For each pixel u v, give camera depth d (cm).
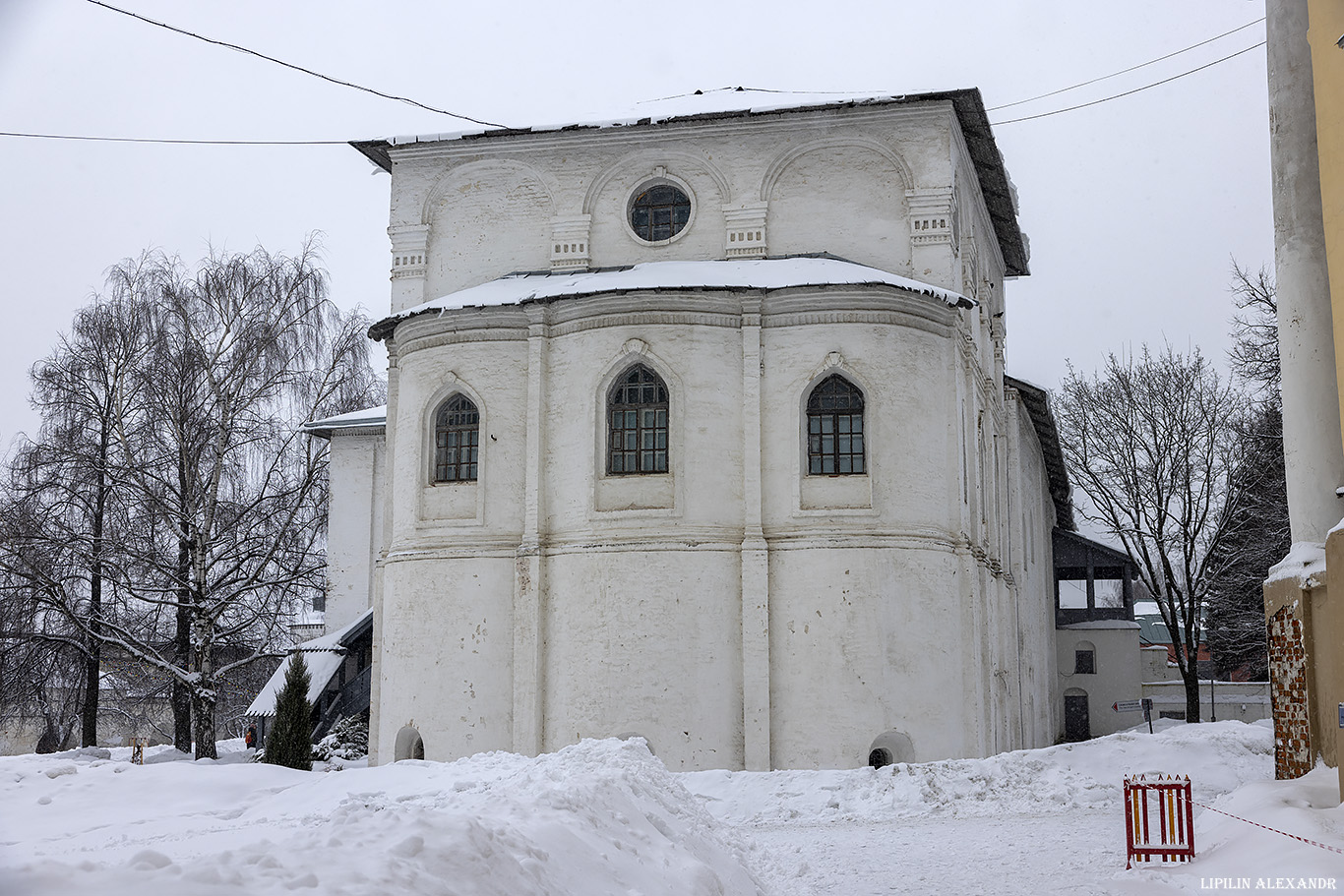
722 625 2484
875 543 2472
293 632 3916
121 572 3512
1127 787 1276
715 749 2438
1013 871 1291
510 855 878
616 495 2547
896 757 2438
